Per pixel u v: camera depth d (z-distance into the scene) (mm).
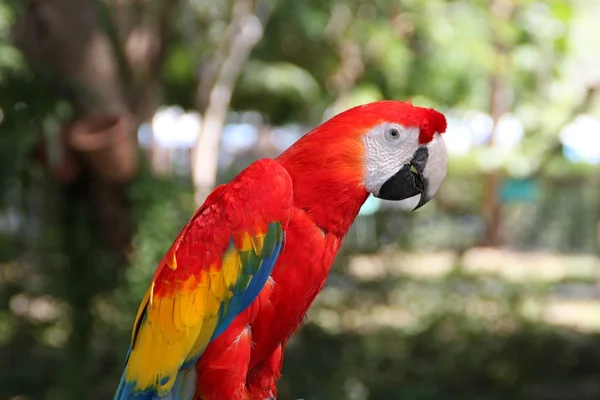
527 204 17266
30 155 6121
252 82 13891
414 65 11961
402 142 2871
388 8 11922
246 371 2783
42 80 5824
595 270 15383
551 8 11711
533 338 9172
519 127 15109
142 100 7594
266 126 17484
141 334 2852
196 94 13633
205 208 2828
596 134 15000
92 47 5891
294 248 2746
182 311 2738
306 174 2791
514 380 8781
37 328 8414
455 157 14602
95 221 6449
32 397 7449
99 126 5895
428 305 9914
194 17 12367
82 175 6285
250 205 2723
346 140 2805
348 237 8406
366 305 8602
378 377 8680
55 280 6832
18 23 5973
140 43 7637
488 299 9719
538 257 17344
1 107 5840
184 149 17625
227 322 2738
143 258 6500
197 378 2783
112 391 6836
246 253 2717
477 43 11852
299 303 2812
